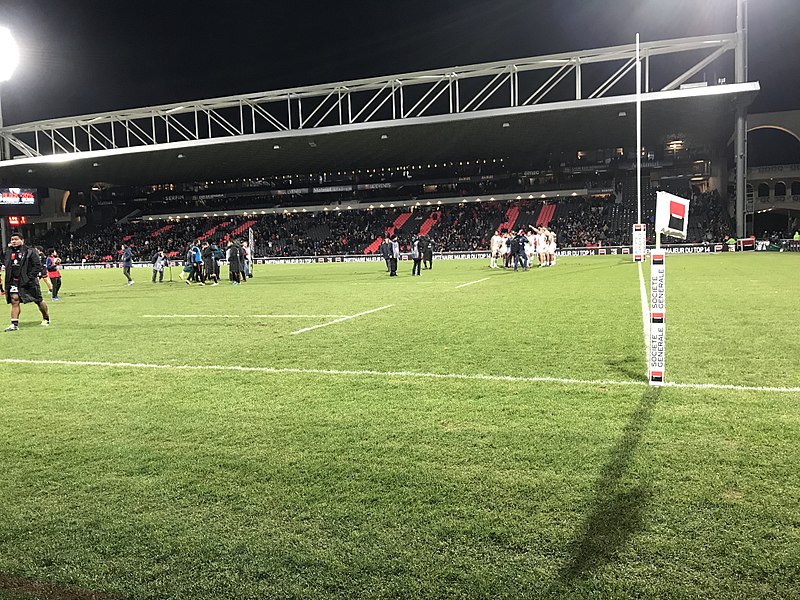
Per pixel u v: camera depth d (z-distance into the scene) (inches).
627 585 107.3
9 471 166.9
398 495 144.4
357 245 2337.6
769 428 181.5
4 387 267.4
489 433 185.2
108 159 2119.8
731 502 135.3
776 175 2439.7
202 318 502.6
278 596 107.8
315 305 580.4
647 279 775.7
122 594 110.2
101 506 143.9
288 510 138.8
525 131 1920.5
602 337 346.6
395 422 199.2
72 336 420.8
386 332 389.1
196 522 134.7
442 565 115.2
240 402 229.9
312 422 202.1
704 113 1780.3
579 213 2299.5
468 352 312.8
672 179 2383.1
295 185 2731.3
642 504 135.6
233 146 1978.3
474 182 2549.2
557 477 151.2
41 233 3063.5
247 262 1104.8
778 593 104.0
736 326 372.8
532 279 842.8
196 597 108.3
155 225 2812.5
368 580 111.4
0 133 2191.2
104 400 239.1
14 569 119.2
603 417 196.4
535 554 117.6
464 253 2006.6
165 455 175.6
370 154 2220.7
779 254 1509.6
